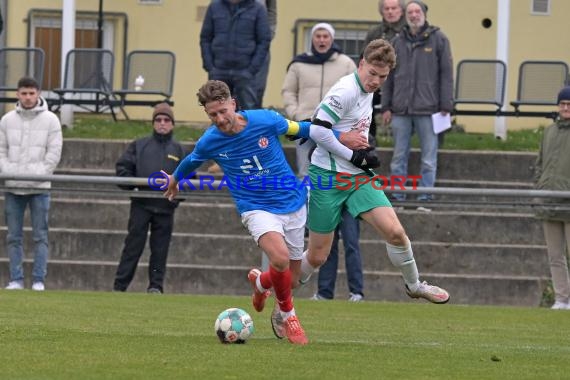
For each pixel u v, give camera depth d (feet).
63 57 152.25
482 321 83.97
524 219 126.52
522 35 171.73
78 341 62.95
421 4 123.13
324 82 119.65
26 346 60.18
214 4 126.21
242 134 64.08
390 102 124.06
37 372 51.55
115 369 52.80
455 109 144.56
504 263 123.03
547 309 95.55
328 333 72.79
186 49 171.42
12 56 148.97
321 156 69.15
